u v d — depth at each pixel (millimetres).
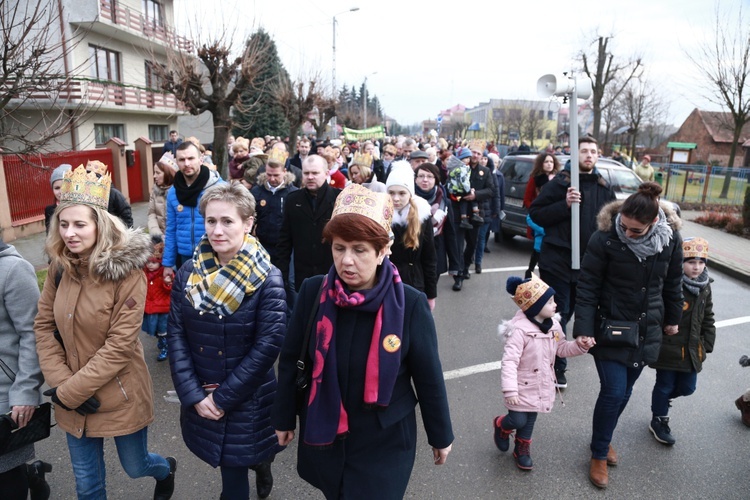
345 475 1966
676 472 3373
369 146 11859
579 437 3758
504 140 62188
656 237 3027
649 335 3182
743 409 3955
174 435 3668
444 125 102000
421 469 3354
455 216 7219
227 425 2432
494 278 8016
